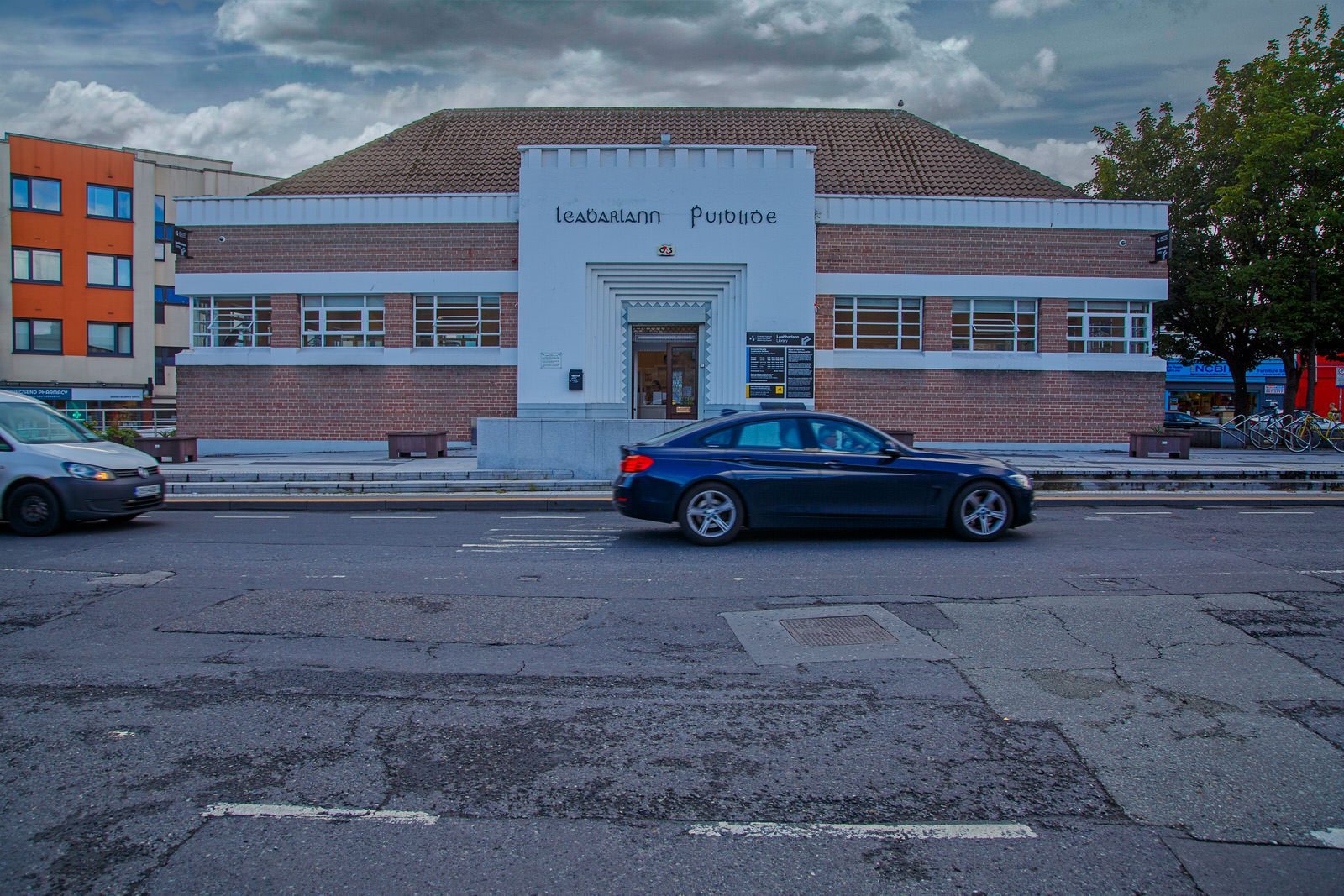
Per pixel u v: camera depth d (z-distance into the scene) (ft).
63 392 128.67
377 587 25.48
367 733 14.70
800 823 11.66
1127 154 89.30
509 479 51.31
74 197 130.72
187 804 12.22
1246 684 16.93
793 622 21.45
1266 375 131.54
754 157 66.39
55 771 13.28
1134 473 52.31
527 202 66.69
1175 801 12.26
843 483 32.04
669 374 68.80
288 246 70.49
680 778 13.03
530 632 20.74
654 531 35.91
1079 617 21.68
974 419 69.31
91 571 27.81
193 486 50.67
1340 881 10.32
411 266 69.82
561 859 10.78
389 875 10.43
